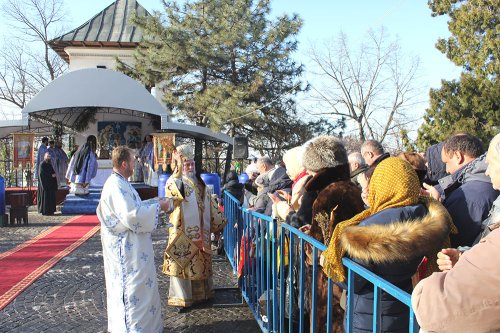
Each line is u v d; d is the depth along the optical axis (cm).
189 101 2188
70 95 1598
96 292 606
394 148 3516
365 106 3469
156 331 422
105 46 2523
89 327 486
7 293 598
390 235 222
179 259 524
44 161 1380
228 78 2233
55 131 2023
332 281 263
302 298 324
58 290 615
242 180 1205
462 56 1955
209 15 2194
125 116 2045
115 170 424
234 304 550
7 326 489
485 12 1889
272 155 2406
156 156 1590
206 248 538
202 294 547
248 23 2159
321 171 326
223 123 2012
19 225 1175
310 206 350
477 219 277
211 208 552
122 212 403
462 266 163
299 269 340
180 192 513
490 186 284
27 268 726
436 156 426
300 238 324
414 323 182
